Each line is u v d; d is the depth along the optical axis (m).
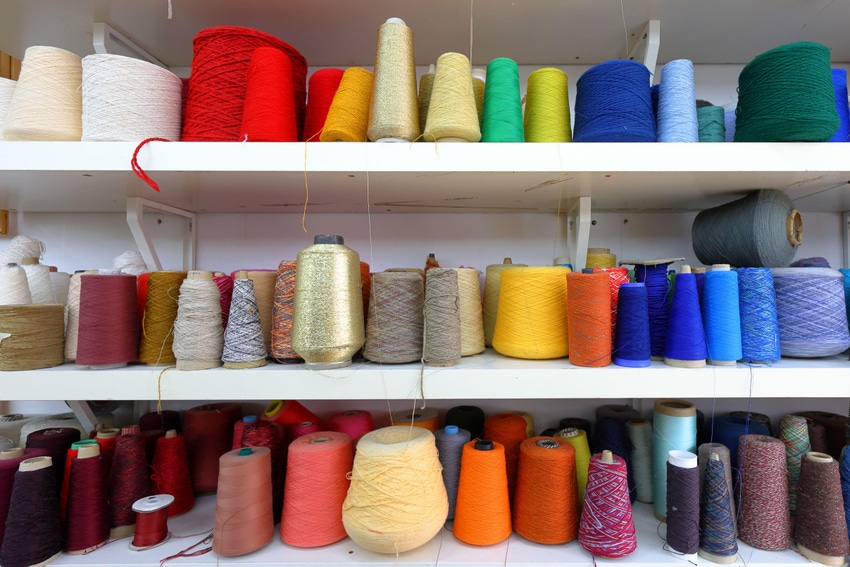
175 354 0.70
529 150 0.71
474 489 0.74
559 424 1.08
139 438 0.81
